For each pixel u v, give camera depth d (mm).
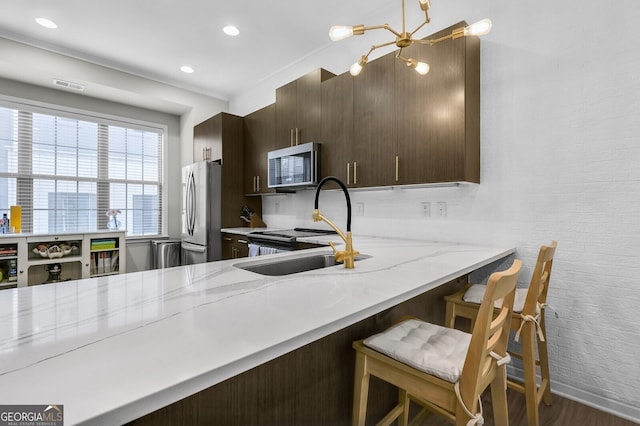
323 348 1101
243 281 1143
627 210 1675
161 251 4203
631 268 1666
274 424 949
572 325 1853
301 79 3096
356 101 2578
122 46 3260
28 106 3545
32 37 3078
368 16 2787
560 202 1892
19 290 1009
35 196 3629
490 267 2156
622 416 1680
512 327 1498
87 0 2535
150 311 814
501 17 2094
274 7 2648
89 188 4004
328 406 1120
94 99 4000
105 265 3646
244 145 3979
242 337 657
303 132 3078
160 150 4613
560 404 1801
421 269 1373
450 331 1133
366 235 2900
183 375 508
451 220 2352
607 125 1731
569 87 1852
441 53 2072
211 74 3924
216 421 813
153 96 4020
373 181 2455
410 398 1488
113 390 464
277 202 3947
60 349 593
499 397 1043
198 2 2576
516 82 2041
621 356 1695
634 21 1651
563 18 1870
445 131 2049
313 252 1875
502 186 2107
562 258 1884
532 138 1988
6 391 454
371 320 1289
